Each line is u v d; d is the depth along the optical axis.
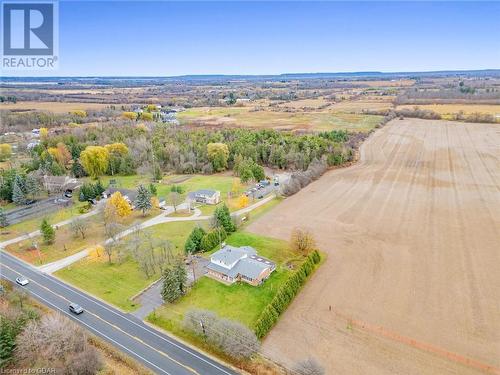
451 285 54.97
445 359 41.44
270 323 46.62
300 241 65.44
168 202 93.62
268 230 75.62
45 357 39.59
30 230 79.12
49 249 70.06
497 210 81.94
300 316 49.06
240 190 102.88
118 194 81.38
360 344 43.88
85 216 85.94
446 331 45.66
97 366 39.44
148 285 57.12
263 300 52.56
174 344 44.56
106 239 72.69
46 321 42.56
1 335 39.81
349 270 59.78
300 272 56.00
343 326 46.97
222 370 40.62
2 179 101.38
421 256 63.50
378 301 51.72
